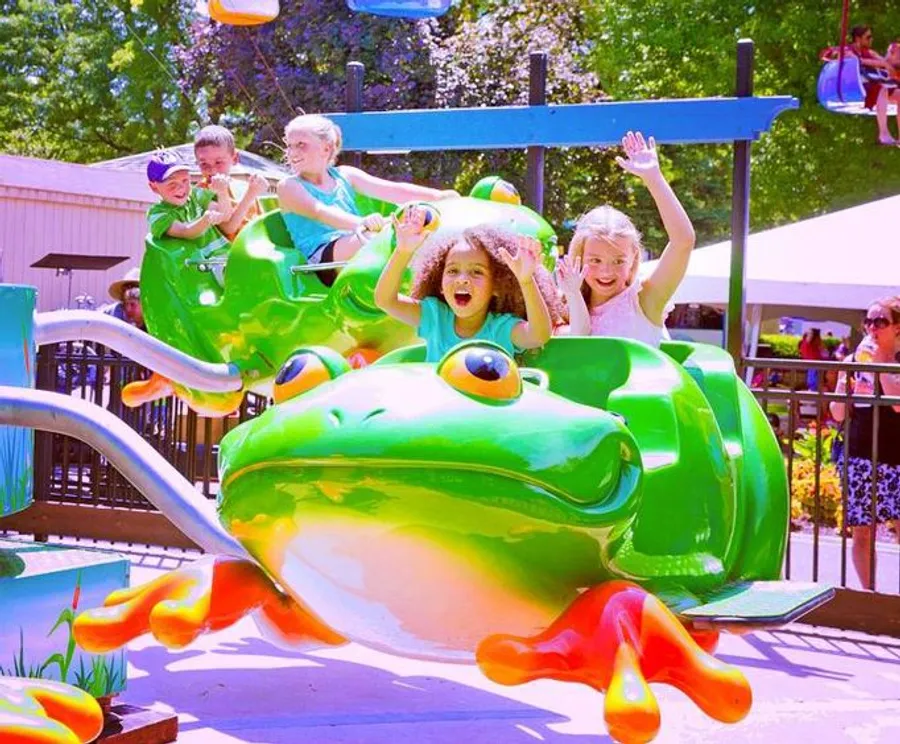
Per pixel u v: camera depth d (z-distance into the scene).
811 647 6.14
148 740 3.88
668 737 4.56
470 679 5.21
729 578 3.50
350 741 4.31
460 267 3.35
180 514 3.20
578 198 22.80
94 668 3.70
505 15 21.66
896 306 7.97
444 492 2.47
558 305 3.63
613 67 22.22
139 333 4.82
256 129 22.00
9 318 3.43
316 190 5.56
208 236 5.82
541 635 2.63
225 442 2.89
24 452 3.45
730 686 2.56
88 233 17.00
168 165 5.72
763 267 14.18
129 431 3.23
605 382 3.34
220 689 4.92
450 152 20.44
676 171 25.91
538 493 2.53
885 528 10.46
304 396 2.70
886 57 12.09
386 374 2.66
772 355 20.83
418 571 2.57
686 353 3.90
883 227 14.65
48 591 3.50
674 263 3.88
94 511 8.04
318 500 2.51
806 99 20.44
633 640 2.59
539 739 4.42
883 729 4.73
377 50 19.73
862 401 6.61
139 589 2.89
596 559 2.70
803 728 4.71
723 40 20.98
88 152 35.06
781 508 3.72
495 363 2.62
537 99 6.74
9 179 15.85
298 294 5.36
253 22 7.11
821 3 20.44
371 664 5.41
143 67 31.31
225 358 5.52
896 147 20.27
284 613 3.01
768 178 21.20
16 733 2.02
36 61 35.41
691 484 3.15
